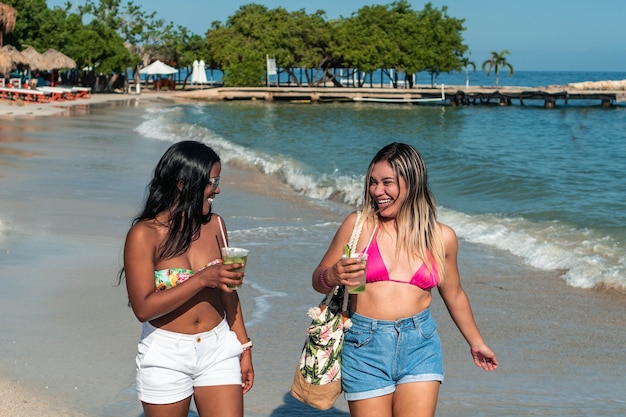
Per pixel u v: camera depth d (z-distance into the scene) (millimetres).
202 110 50281
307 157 23266
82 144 22719
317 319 3795
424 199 3795
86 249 9266
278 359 5883
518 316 7324
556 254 9695
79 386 5113
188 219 3590
